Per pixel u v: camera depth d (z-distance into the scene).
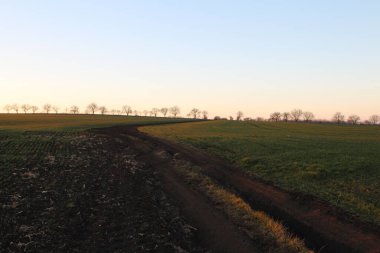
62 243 17.33
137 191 27.72
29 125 100.25
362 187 29.70
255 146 53.34
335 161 39.56
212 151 49.06
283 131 90.75
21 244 16.86
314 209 24.30
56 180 29.75
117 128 93.62
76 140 58.88
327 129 102.31
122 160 42.31
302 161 39.78
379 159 41.00
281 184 30.78
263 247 18.08
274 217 22.89
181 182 31.56
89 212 22.08
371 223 21.50
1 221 19.75
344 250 18.20
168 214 22.53
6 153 42.22
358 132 92.31
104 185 28.88
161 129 93.00
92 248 16.95
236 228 20.41
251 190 29.28
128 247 17.11
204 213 22.94
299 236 19.94
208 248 17.91
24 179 29.33
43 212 21.62
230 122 134.25
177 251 16.95
